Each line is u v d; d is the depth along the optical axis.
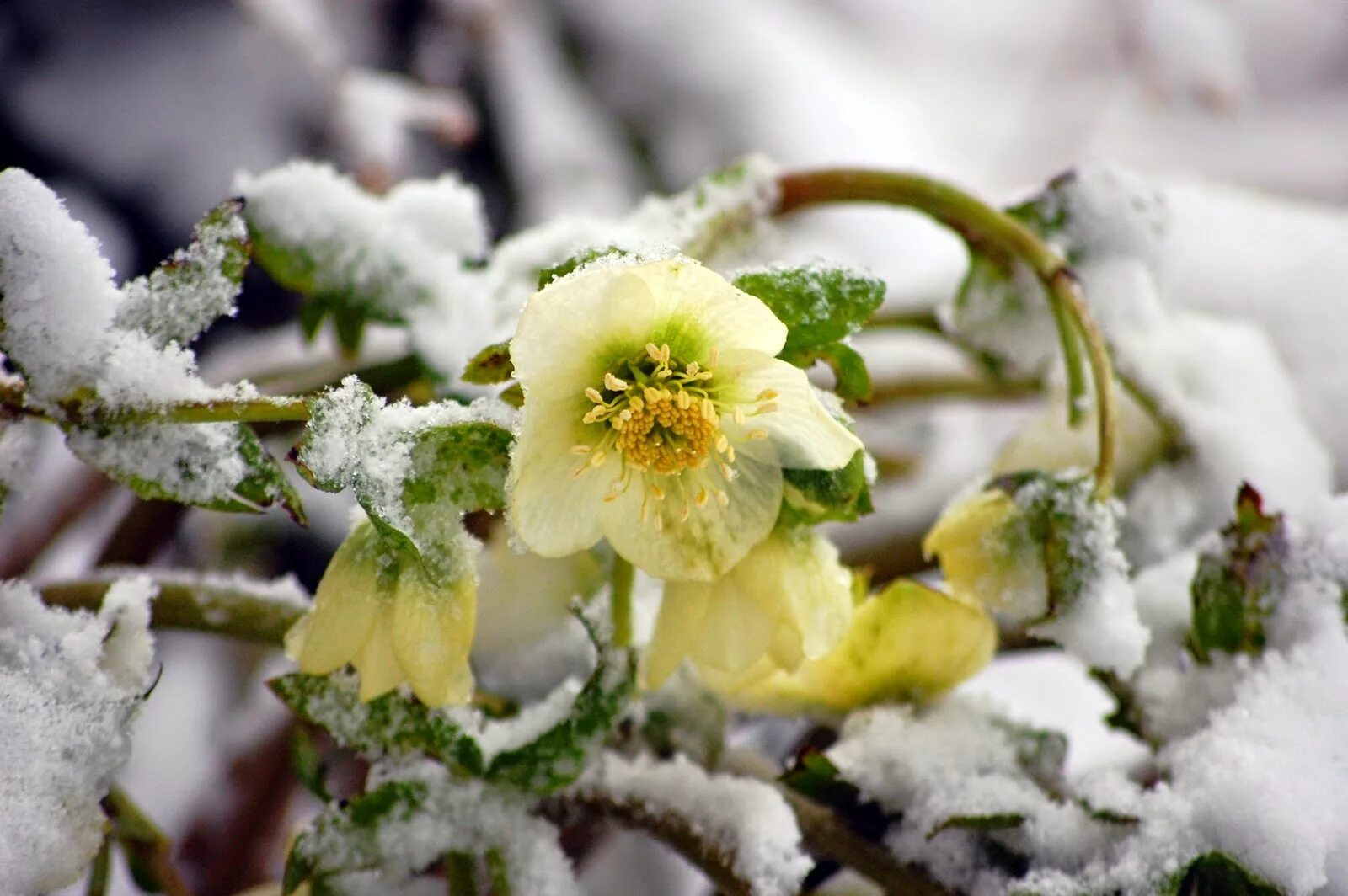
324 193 0.77
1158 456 0.81
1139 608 0.76
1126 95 1.73
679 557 0.68
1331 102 1.93
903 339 0.96
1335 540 0.72
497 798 0.70
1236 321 0.91
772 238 0.79
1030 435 0.80
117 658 0.69
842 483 0.68
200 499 0.68
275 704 0.96
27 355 0.68
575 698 0.71
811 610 0.69
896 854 0.71
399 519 0.66
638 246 0.68
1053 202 0.80
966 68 1.76
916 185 0.77
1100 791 0.71
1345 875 0.69
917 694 0.73
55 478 0.89
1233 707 0.71
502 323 0.77
